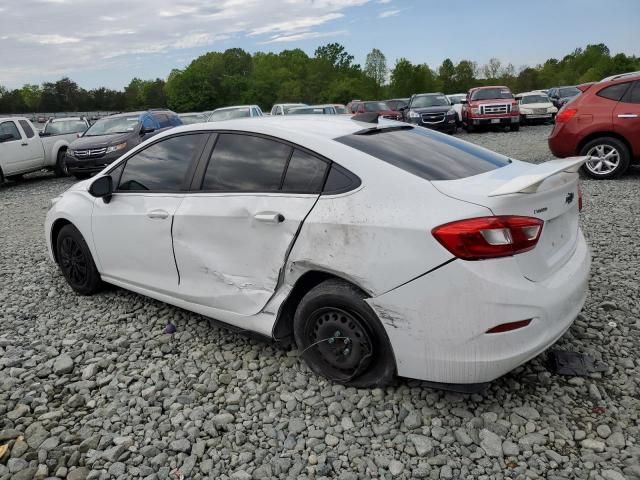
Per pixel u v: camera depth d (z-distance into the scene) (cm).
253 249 331
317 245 298
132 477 260
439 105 2234
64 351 388
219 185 358
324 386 322
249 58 9381
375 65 9750
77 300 484
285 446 275
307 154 320
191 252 367
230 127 365
